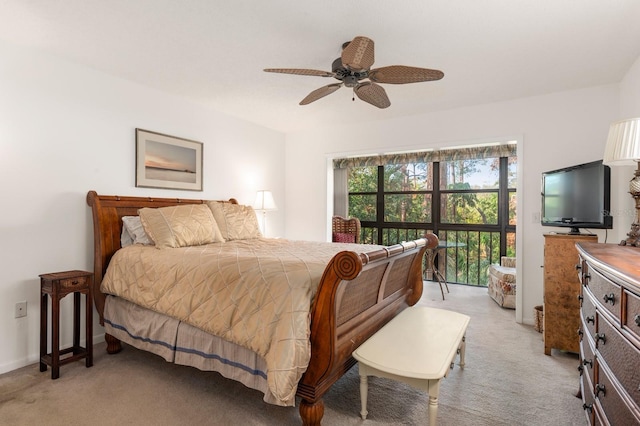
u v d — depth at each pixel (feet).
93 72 9.55
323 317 5.38
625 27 7.11
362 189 19.98
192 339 6.88
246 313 5.99
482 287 16.67
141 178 10.74
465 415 6.18
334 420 6.02
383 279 7.59
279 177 16.85
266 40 7.82
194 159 12.50
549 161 11.31
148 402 6.55
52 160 8.73
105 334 9.07
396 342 6.35
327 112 13.56
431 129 13.46
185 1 6.33
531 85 10.56
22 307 8.19
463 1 6.23
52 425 5.84
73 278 7.80
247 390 7.01
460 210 17.46
